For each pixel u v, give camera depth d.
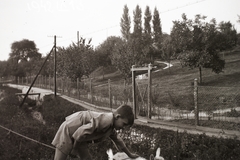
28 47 86.50
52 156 8.80
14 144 10.18
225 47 27.62
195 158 6.99
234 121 10.45
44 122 16.22
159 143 8.31
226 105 14.54
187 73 36.88
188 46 27.25
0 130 11.97
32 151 9.37
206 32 26.39
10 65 73.00
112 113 2.77
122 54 32.03
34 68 56.50
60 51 33.12
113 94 16.58
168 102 16.25
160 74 39.97
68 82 27.17
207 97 16.31
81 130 2.61
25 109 22.89
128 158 3.13
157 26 66.38
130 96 14.42
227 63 38.31
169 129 9.61
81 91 22.81
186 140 7.94
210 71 34.97
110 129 2.76
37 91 33.72
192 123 10.57
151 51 49.62
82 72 31.00
